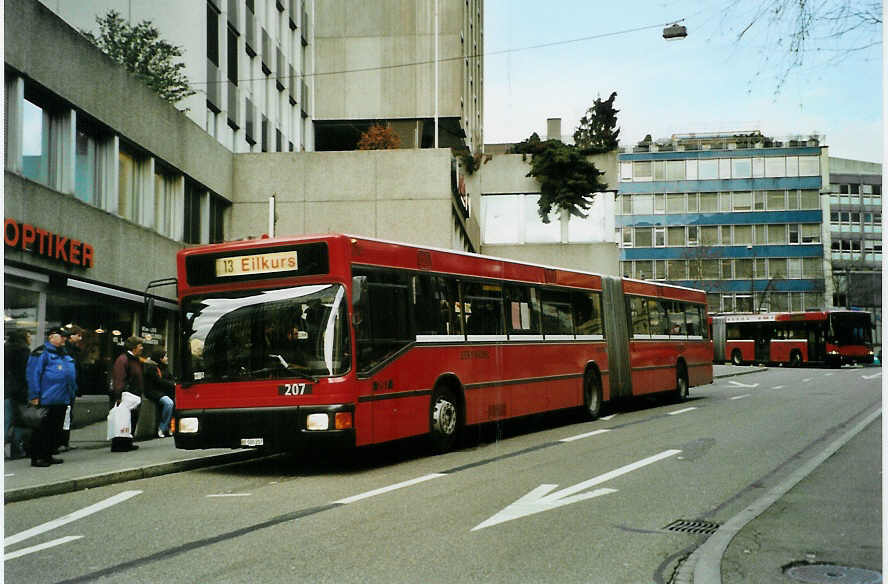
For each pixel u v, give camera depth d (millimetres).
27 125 14312
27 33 13828
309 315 11102
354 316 11172
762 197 85625
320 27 40969
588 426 16828
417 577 5832
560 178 44844
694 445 13391
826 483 9648
